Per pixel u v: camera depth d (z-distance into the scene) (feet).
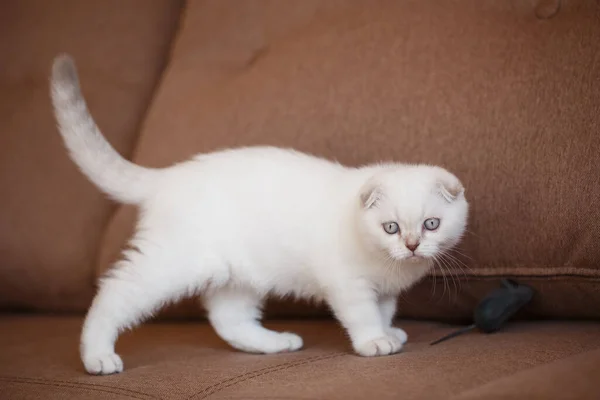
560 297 5.56
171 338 6.36
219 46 7.53
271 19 7.35
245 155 5.94
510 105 5.83
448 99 6.10
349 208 5.44
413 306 6.24
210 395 4.29
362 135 6.38
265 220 5.58
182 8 8.48
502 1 6.22
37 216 7.62
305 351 5.53
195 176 5.75
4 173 7.86
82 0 8.45
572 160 5.46
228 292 5.97
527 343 4.82
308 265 5.57
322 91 6.66
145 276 5.49
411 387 3.82
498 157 5.77
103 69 8.16
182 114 7.23
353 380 4.11
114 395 4.51
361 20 6.80
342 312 5.44
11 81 8.29
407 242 5.07
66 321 7.17
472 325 5.62
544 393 3.31
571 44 5.74
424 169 5.40
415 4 6.61
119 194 5.99
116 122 7.96
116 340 6.15
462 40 6.24
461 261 5.84
